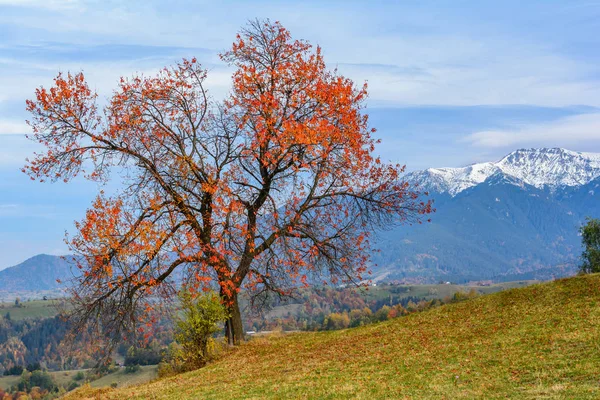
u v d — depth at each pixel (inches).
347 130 1422.2
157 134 1433.3
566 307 1263.5
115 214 1301.7
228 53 1478.8
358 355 1140.5
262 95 1402.6
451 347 1087.0
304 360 1170.0
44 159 1380.4
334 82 1445.6
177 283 1373.0
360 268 1515.7
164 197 1391.5
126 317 1337.4
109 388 1246.9
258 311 1603.1
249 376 1079.6
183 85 1455.5
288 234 1437.0
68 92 1355.8
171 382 1160.8
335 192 1489.9
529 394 721.0
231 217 1384.1
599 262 2699.3
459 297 3971.5
